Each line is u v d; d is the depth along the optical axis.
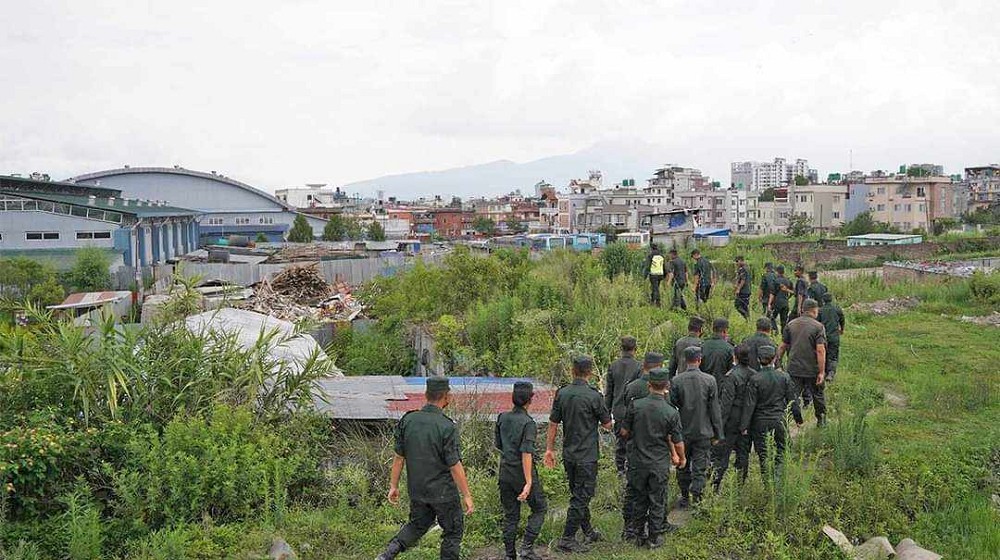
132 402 9.98
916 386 12.77
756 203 106.19
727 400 8.52
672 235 44.19
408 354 22.12
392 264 41.41
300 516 8.60
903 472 8.87
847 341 16.92
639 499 7.65
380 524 8.43
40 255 46.12
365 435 11.39
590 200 103.38
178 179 87.56
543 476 9.25
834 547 7.30
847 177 118.12
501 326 17.44
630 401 8.17
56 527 8.18
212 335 11.95
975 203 110.75
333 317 26.08
